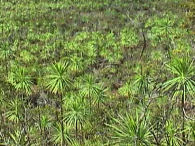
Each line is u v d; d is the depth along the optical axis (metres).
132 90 11.72
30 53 19.09
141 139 3.95
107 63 17.89
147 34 22.89
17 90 11.59
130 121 4.04
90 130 9.12
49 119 9.21
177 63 4.58
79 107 7.64
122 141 4.08
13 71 13.91
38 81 13.89
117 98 12.35
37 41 22.91
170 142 4.60
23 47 21.12
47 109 11.31
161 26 18.62
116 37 23.81
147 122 4.69
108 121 10.20
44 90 13.29
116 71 16.38
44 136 8.09
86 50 19.70
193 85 4.48
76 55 18.38
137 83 9.63
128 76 15.35
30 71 15.73
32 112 10.75
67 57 17.67
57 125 7.69
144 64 16.28
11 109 10.12
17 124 9.35
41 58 18.61
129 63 17.22
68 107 10.10
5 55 17.78
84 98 10.02
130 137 3.95
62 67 7.94
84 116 8.39
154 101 9.45
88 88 9.92
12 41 22.45
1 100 11.24
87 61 17.50
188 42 19.86
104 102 11.40
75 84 13.16
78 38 22.78
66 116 8.16
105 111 10.87
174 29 22.19
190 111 9.33
